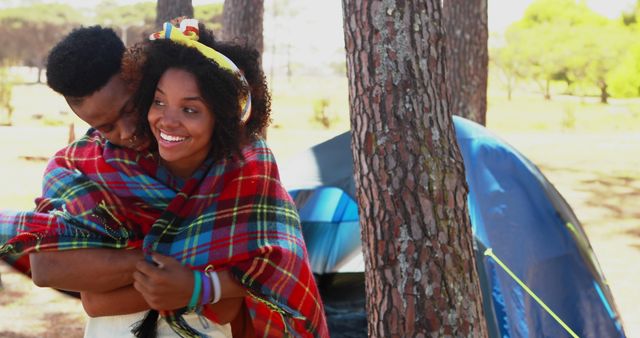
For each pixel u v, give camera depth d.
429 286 3.10
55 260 1.98
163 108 1.92
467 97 8.85
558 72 51.22
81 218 1.99
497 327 4.73
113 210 1.99
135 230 2.00
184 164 2.01
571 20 58.81
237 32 7.85
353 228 6.82
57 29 56.53
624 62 47.22
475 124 5.67
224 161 2.01
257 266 1.98
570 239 5.28
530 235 5.08
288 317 2.07
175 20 2.10
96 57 1.93
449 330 3.12
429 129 3.10
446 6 8.98
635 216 13.53
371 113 3.12
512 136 25.64
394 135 3.09
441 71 3.16
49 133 25.38
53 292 8.45
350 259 6.98
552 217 5.22
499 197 5.21
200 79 1.90
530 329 4.82
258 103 2.09
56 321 7.53
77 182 2.03
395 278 3.13
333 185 5.68
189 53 1.91
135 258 1.98
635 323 8.02
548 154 20.52
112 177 2.01
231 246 1.97
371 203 3.16
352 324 6.19
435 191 3.09
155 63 1.92
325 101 34.00
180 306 1.92
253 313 2.14
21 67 63.03
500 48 54.66
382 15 3.08
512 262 4.96
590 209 14.16
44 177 2.10
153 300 1.89
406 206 3.09
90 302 2.07
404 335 3.13
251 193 2.02
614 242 11.84
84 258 1.98
